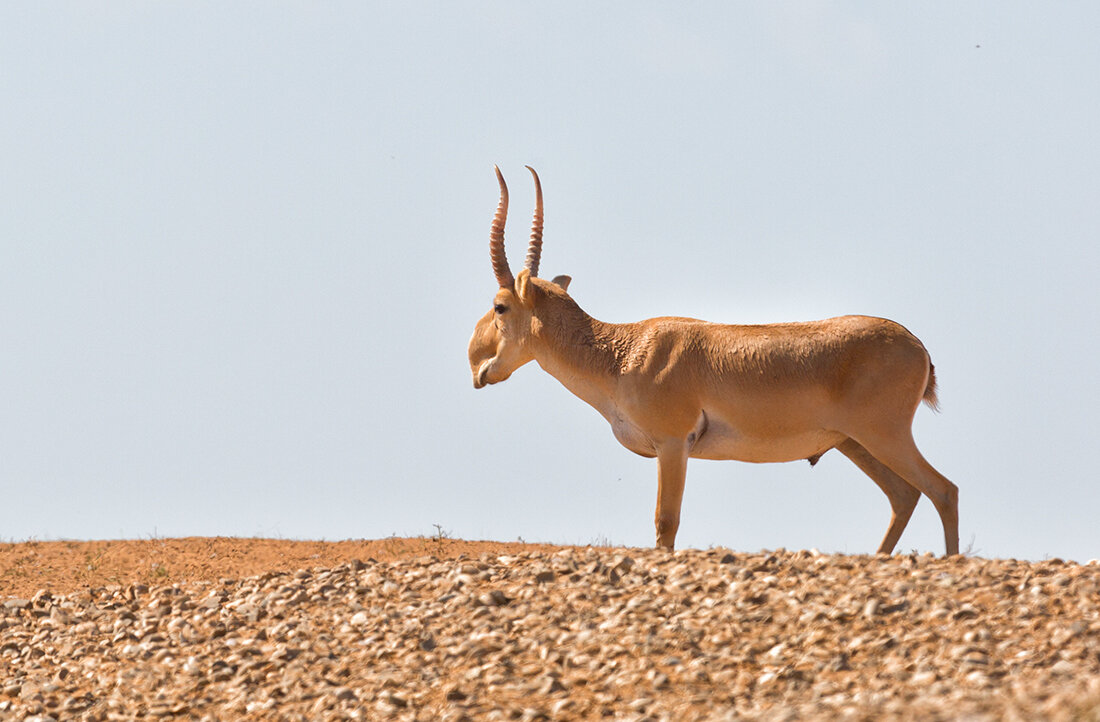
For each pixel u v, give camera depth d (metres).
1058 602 30.20
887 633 29.27
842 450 44.19
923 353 41.62
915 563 34.50
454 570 38.12
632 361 43.69
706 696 27.00
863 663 27.97
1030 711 21.16
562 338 45.31
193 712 32.19
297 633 35.66
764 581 33.47
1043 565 33.84
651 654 29.89
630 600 33.41
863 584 32.34
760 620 31.05
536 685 29.16
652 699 27.34
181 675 34.66
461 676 30.61
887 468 43.38
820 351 41.66
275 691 32.12
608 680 28.78
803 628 30.23
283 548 56.50
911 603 30.83
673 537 42.78
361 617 35.81
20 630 41.38
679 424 42.84
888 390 41.03
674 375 42.78
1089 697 21.22
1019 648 27.66
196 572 52.00
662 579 35.00
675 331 43.47
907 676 26.81
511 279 47.03
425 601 36.28
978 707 22.30
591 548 40.19
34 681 36.53
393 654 32.84
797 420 42.09
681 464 42.88
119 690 34.59
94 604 42.91
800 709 24.77
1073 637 27.80
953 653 27.52
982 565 33.84
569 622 32.72
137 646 37.31
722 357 42.44
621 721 26.17
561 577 36.34
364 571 40.38
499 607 34.69
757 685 27.47
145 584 48.12
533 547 54.72
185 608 40.12
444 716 28.30
